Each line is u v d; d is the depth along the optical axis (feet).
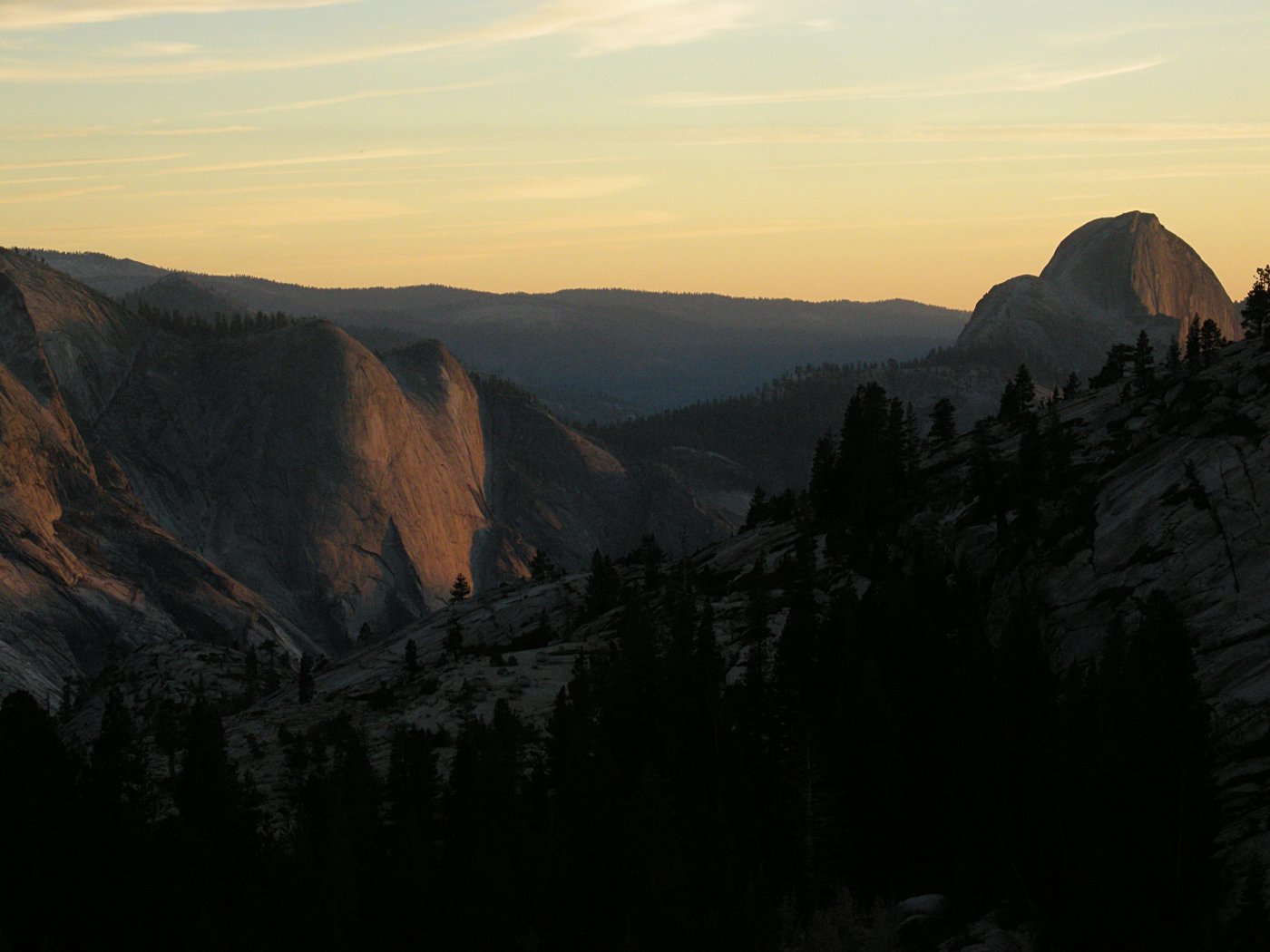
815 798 180.04
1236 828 141.28
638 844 176.65
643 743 224.74
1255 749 152.87
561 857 189.26
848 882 180.14
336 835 193.36
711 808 187.83
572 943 187.11
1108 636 179.63
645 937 170.81
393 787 237.66
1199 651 181.27
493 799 210.18
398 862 191.42
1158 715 143.74
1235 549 199.00
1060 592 229.25
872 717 189.78
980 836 159.43
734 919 165.68
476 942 186.39
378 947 190.80
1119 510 235.20
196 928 189.26
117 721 248.32
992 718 179.22
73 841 216.74
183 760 260.21
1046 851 147.64
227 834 224.53
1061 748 151.43
